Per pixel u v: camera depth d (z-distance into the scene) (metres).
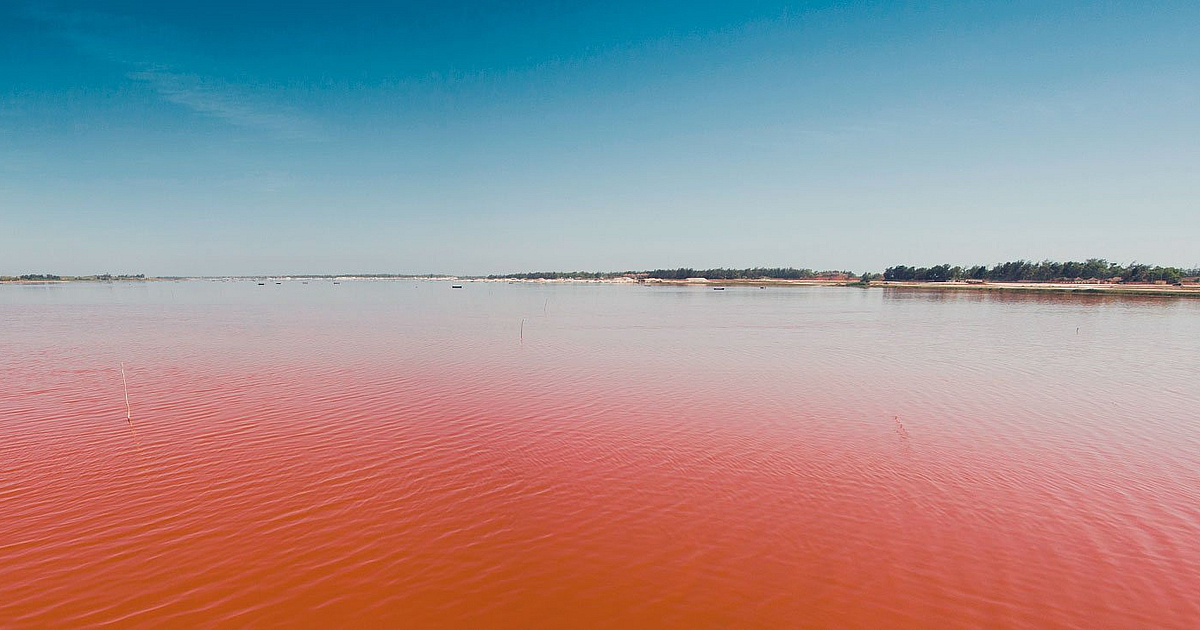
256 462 12.31
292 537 9.22
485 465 12.36
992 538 9.53
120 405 17.00
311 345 30.94
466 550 8.96
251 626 7.20
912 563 8.81
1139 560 8.92
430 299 95.69
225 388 19.44
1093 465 12.70
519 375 22.36
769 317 54.16
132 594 7.75
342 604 7.64
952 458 13.12
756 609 7.71
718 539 9.41
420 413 16.39
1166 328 42.66
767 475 12.04
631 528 9.73
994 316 55.12
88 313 56.28
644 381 21.39
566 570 8.50
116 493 10.68
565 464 12.52
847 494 11.14
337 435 14.21
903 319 51.56
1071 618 7.62
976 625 7.47
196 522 9.62
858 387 20.58
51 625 7.14
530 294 120.50
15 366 23.64
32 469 11.77
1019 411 17.27
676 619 7.49
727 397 18.84
